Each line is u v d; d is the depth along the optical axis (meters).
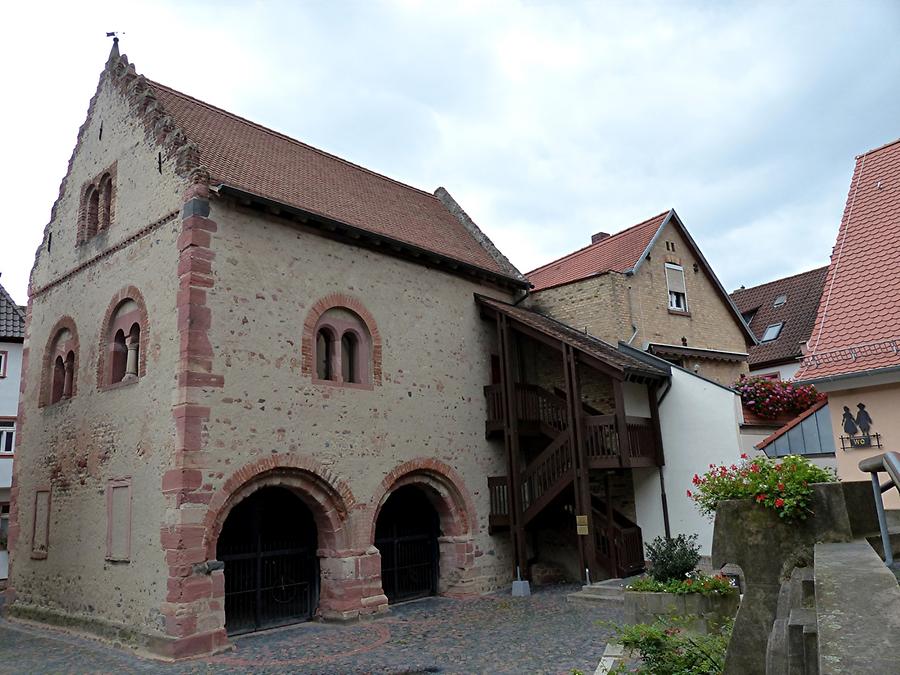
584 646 9.88
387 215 16.95
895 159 12.87
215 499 11.24
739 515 6.01
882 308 10.57
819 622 2.96
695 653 6.50
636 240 20.56
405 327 15.23
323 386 13.26
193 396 11.27
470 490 15.92
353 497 13.27
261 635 11.98
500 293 18.30
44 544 14.46
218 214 12.30
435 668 9.27
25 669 10.38
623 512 17.08
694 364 20.20
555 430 16.56
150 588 11.19
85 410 13.94
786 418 16.97
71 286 15.45
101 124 15.51
